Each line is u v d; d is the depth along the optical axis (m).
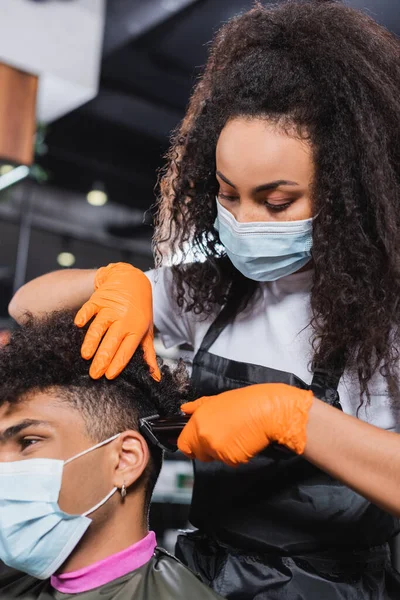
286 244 1.11
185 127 1.31
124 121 5.15
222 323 1.30
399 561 2.17
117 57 4.10
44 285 1.47
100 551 1.10
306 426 0.96
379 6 2.63
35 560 1.07
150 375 1.18
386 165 1.07
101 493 1.08
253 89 1.07
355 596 1.12
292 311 1.23
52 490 1.04
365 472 0.93
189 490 2.94
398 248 1.06
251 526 1.18
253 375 1.22
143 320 1.20
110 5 3.61
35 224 6.80
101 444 1.08
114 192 6.65
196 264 1.32
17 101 3.39
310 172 1.07
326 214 1.08
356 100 1.07
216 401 1.02
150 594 1.09
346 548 1.16
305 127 1.05
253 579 1.14
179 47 3.93
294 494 1.15
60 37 3.32
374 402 1.16
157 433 1.10
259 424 0.96
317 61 1.08
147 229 7.25
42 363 1.10
